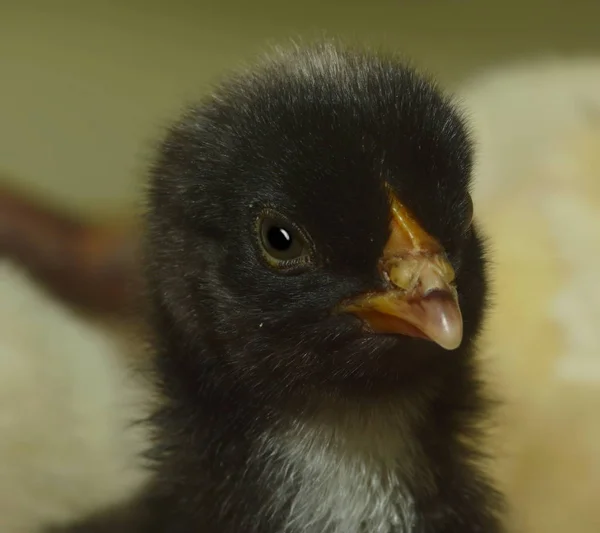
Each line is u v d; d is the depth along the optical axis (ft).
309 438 0.67
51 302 1.01
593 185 0.86
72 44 1.12
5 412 0.87
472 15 1.08
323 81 0.65
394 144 0.64
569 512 0.78
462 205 0.65
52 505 0.83
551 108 0.91
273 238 0.64
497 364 0.79
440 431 0.68
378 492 0.68
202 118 0.67
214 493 0.68
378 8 1.09
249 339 0.66
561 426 0.80
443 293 0.63
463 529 0.68
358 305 0.64
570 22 1.09
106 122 1.14
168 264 0.67
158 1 1.11
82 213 1.12
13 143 1.13
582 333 0.81
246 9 1.10
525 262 0.83
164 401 0.69
